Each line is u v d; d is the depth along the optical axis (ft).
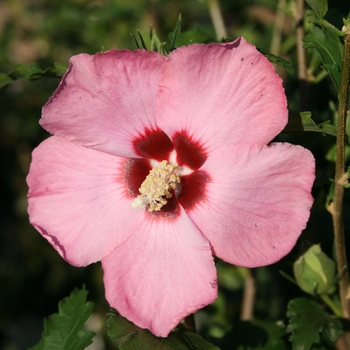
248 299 1.41
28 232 2.16
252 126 0.97
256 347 1.20
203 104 0.98
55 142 1.03
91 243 1.02
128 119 1.01
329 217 1.28
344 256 1.08
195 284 0.98
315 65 1.21
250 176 0.97
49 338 1.11
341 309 1.14
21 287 2.07
